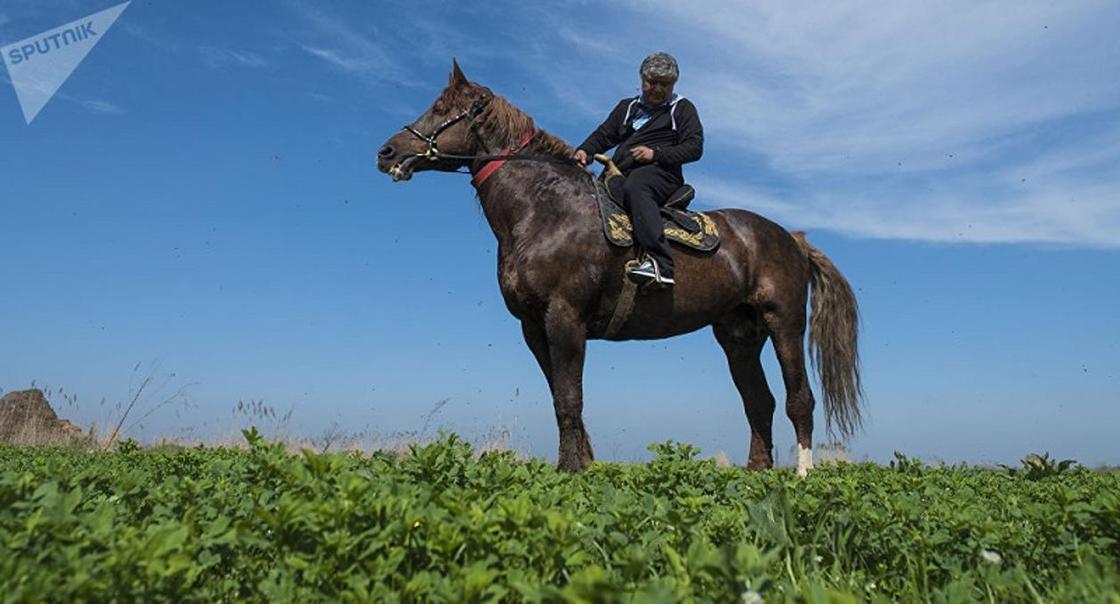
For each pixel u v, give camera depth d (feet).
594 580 6.09
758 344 26.63
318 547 8.64
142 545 7.55
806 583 8.86
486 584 7.23
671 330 24.39
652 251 22.85
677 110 24.17
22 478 10.18
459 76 24.21
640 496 13.34
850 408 26.55
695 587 7.99
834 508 12.62
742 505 12.47
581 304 22.47
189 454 18.81
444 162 24.26
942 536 10.59
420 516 8.95
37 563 7.64
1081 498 13.78
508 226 23.03
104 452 25.96
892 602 9.13
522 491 12.30
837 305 26.81
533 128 24.18
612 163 23.56
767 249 25.46
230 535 8.67
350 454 24.07
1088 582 8.35
